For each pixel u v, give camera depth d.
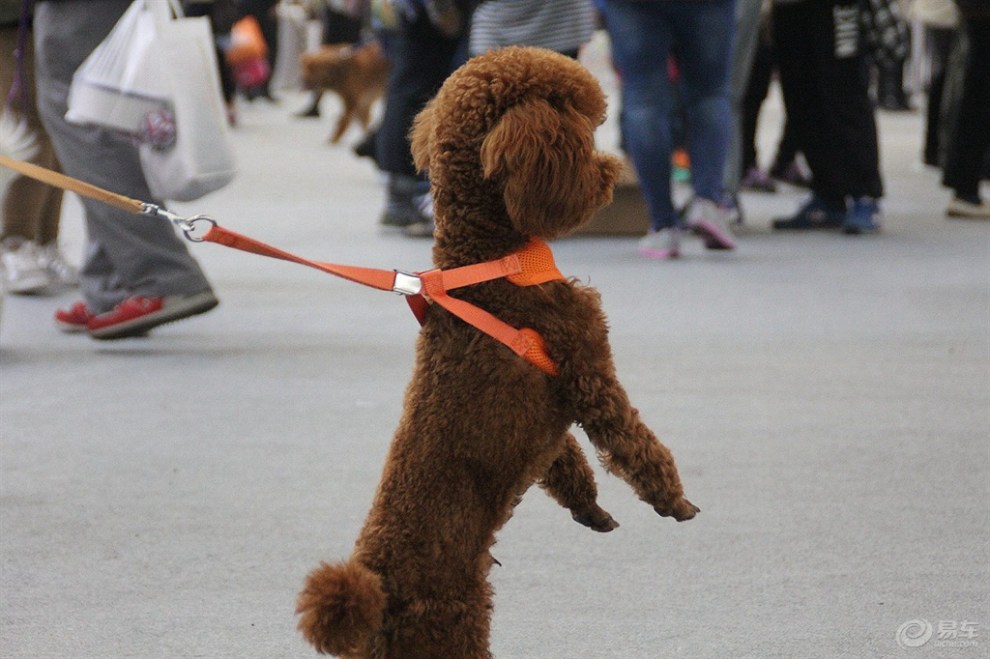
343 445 7.49
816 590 5.59
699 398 8.27
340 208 16.22
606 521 4.12
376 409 8.16
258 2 30.47
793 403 8.16
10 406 8.23
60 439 7.61
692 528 6.28
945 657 4.96
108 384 8.73
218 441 7.56
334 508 6.55
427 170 3.89
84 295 9.76
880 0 13.45
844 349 9.41
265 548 6.07
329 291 11.56
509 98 3.61
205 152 8.95
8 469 7.12
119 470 7.10
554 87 3.61
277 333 10.09
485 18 12.51
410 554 3.66
